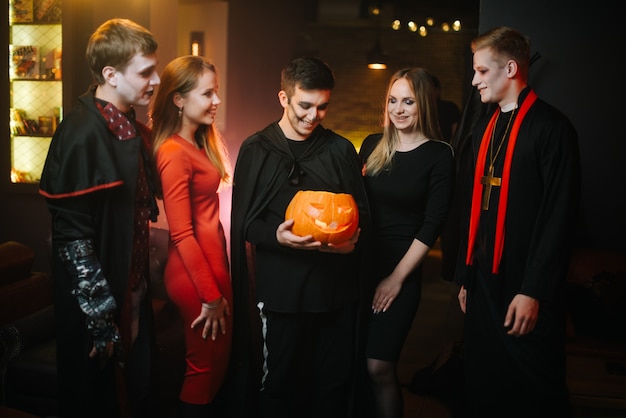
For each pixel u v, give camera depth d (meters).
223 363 2.95
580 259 3.77
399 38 11.90
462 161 4.11
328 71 2.84
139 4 4.69
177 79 2.82
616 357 3.41
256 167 2.91
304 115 2.82
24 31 4.71
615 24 3.81
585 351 3.44
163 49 4.97
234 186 2.97
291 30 10.77
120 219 2.63
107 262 2.62
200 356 2.92
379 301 3.01
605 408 3.01
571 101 3.88
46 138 4.74
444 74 11.81
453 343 4.25
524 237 2.80
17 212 4.78
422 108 2.99
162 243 3.87
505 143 2.84
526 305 2.72
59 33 4.66
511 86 2.85
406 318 3.00
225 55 8.12
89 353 2.62
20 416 2.52
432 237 2.97
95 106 2.60
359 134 12.16
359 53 12.04
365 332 3.04
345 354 3.01
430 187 3.02
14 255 3.65
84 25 4.63
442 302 6.25
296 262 2.86
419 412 3.74
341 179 2.95
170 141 2.82
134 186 2.63
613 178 3.88
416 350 4.83
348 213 2.71
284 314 2.89
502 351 2.86
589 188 3.90
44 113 4.75
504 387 2.87
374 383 3.04
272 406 2.98
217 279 2.91
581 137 3.89
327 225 2.67
